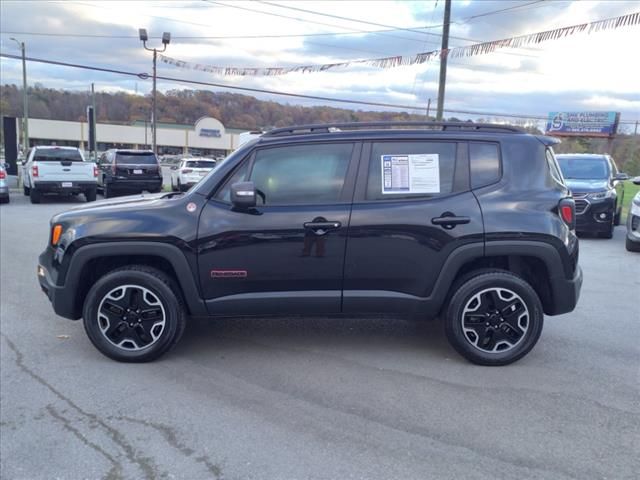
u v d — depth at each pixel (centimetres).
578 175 1198
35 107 7881
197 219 428
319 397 380
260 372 423
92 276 457
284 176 435
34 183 1691
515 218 421
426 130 445
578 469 295
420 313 436
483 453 310
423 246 422
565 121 3769
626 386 397
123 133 8100
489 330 430
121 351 436
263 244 424
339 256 425
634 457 305
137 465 301
